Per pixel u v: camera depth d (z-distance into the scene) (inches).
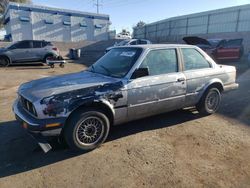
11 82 367.9
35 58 592.7
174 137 162.4
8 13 1118.4
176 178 117.1
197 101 191.9
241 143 153.9
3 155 139.2
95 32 1302.9
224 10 928.9
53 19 1166.3
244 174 120.4
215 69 198.8
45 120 125.3
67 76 166.6
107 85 141.4
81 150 139.5
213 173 121.3
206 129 176.1
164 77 164.7
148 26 1465.3
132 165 128.3
